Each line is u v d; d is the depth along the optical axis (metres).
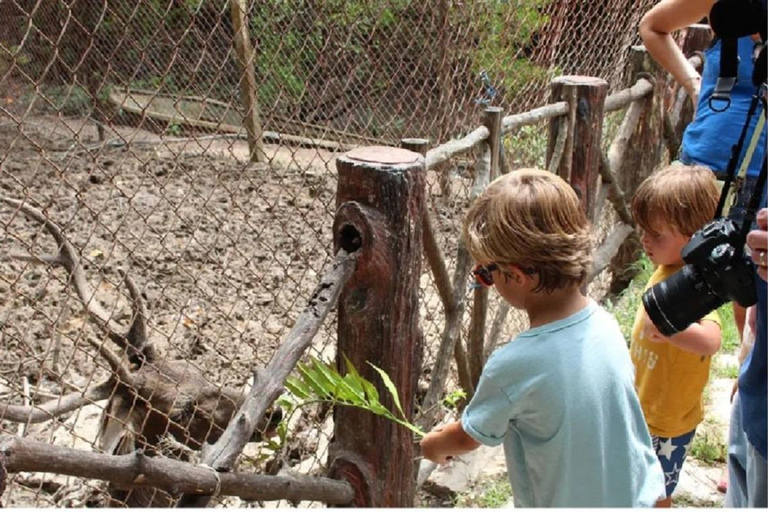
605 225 5.41
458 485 3.42
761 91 1.97
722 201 2.08
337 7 2.78
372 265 2.22
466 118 3.71
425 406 3.13
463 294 3.21
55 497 3.16
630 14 5.69
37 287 5.47
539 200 1.84
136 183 7.56
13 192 7.11
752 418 1.91
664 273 2.69
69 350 4.55
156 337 4.58
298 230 6.62
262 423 2.72
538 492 1.91
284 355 1.98
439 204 3.81
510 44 4.13
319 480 2.18
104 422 2.62
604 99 4.04
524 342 1.88
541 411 1.83
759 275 1.76
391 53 3.29
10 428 3.48
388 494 2.40
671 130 5.68
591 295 5.45
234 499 2.97
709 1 3.36
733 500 2.28
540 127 4.54
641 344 2.78
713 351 2.51
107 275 5.73
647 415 2.77
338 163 2.27
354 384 2.12
